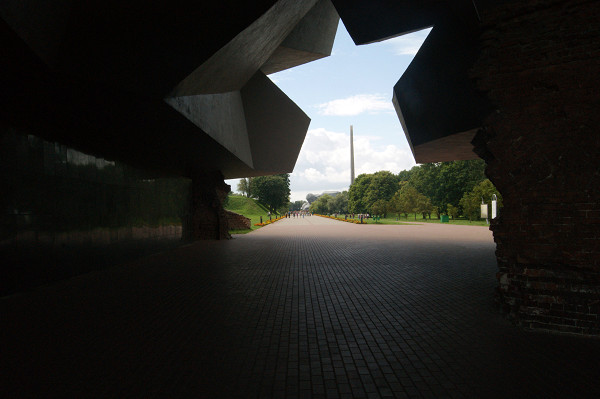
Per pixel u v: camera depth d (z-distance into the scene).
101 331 4.62
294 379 3.31
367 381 3.26
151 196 13.52
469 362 3.64
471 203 35.78
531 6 4.73
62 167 8.52
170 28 6.10
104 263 10.10
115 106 7.68
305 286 7.33
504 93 4.88
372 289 7.03
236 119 15.39
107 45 5.94
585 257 4.36
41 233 7.74
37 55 5.19
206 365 3.61
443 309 5.60
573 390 3.04
